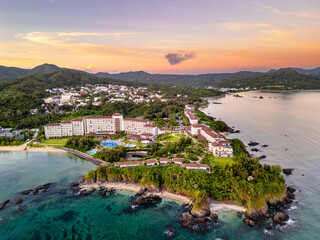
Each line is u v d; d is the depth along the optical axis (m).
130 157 191.38
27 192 143.38
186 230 110.50
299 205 125.06
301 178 152.75
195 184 134.62
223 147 176.62
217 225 112.88
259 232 107.31
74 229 112.25
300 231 106.62
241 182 130.75
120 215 122.62
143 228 112.62
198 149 191.25
